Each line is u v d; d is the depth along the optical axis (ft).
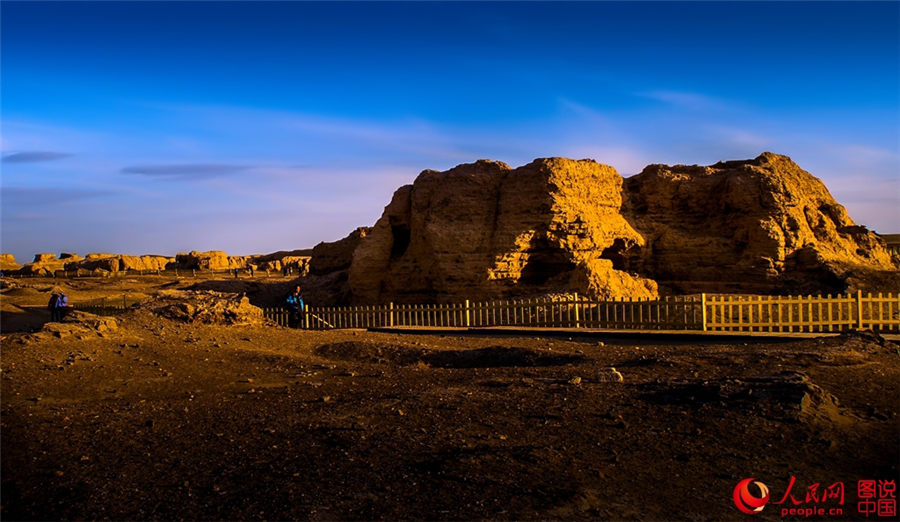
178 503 18.93
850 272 83.71
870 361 34.86
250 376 41.04
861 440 23.32
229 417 29.09
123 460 22.90
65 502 19.11
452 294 89.92
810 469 21.09
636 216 99.45
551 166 87.81
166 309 64.64
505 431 24.89
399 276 98.32
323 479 20.43
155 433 26.45
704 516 17.98
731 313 57.16
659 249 96.07
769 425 24.32
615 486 19.80
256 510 18.29
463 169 96.37
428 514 17.90
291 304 82.48
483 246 89.92
